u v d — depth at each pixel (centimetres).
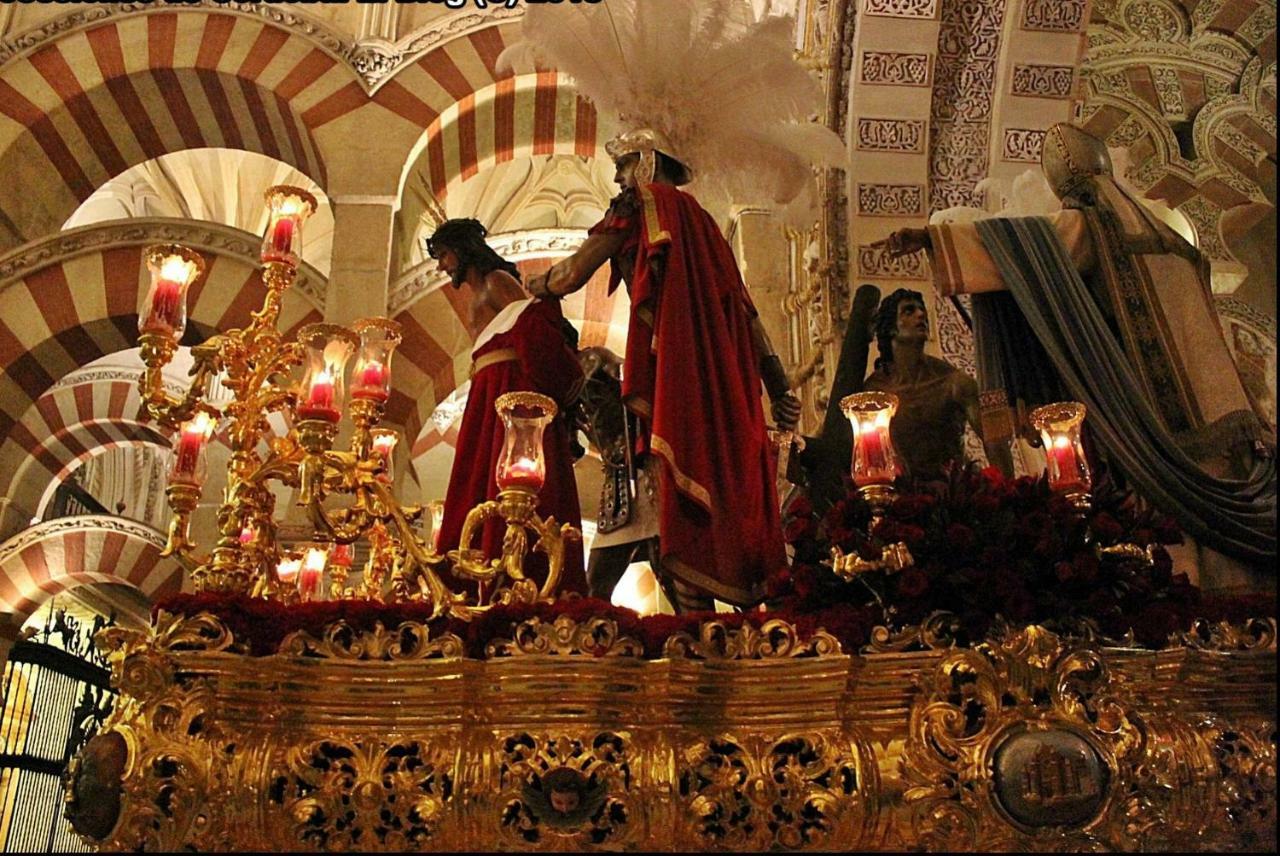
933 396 447
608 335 1095
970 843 300
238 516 366
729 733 316
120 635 317
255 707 313
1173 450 403
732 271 426
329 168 912
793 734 314
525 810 303
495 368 442
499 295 471
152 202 1291
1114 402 411
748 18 463
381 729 314
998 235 447
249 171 1256
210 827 298
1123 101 1022
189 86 945
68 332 898
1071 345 420
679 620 326
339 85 940
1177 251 452
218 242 911
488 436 432
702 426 379
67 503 1404
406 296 945
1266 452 409
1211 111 1018
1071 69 722
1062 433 370
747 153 457
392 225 907
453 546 423
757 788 306
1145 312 439
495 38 965
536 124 982
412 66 951
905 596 331
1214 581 398
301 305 898
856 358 465
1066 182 476
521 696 309
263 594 387
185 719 307
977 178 728
